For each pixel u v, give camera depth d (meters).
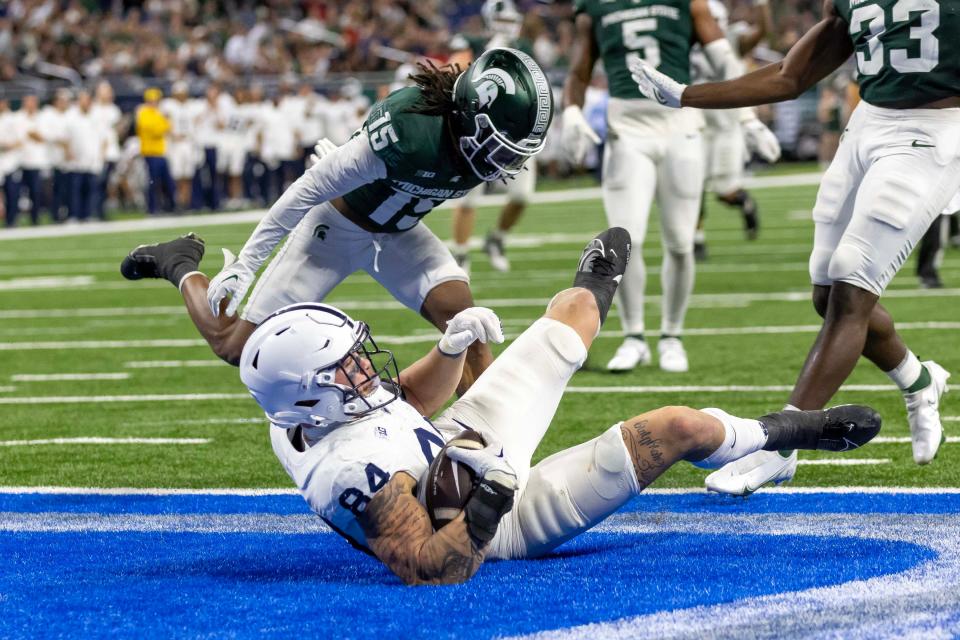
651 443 13.55
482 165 15.75
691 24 26.75
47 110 76.69
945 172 17.06
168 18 97.94
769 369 27.84
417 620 12.23
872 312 17.73
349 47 93.00
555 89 91.81
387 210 17.42
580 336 14.20
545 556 14.47
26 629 12.38
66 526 16.88
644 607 12.52
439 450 13.26
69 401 26.62
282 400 12.88
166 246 19.66
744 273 46.00
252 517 17.19
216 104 81.31
